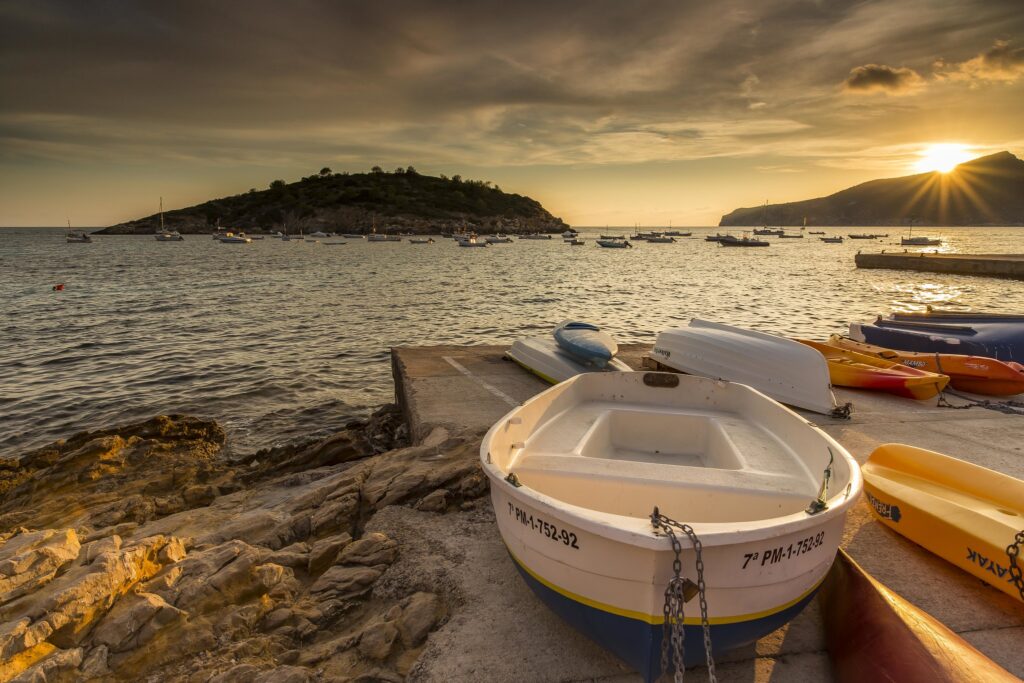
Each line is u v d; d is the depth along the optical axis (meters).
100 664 3.29
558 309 27.48
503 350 12.83
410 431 8.43
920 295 32.03
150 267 57.72
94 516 6.25
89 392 13.87
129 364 16.64
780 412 4.98
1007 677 2.79
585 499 4.03
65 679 3.17
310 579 4.39
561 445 4.74
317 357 17.61
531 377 10.31
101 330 22.02
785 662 3.30
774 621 3.02
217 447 10.22
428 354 12.33
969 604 3.84
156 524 5.64
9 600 3.60
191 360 17.14
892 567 4.29
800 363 8.39
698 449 5.49
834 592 3.66
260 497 6.49
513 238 156.75
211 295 33.56
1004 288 34.75
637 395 6.12
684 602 2.69
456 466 5.83
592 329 10.81
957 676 2.75
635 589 2.74
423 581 4.14
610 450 5.55
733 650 3.40
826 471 3.20
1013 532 3.94
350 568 4.34
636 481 3.92
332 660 3.39
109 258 74.62
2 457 9.95
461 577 4.14
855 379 9.56
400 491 5.45
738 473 4.05
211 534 4.91
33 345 19.22
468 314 26.00
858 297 31.56
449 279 44.41
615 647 3.02
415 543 4.64
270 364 16.70
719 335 9.73
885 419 7.93
